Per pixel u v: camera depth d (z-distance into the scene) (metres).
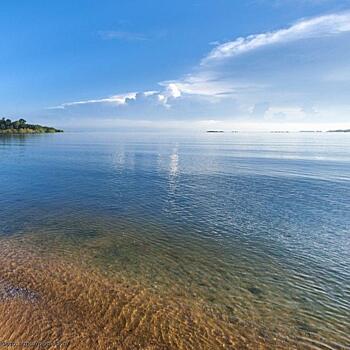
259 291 12.78
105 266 14.60
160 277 13.67
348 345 9.68
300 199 29.69
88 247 16.98
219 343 9.48
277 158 75.75
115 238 18.50
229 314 11.03
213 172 49.12
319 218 23.39
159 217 23.05
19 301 11.22
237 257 16.19
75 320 10.21
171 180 40.75
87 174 45.28
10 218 22.27
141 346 9.16
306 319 10.94
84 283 12.79
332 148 124.75
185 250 16.92
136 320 10.38
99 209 25.14
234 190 34.09
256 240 18.69
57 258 15.34
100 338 9.40
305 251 17.14
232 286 13.13
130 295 11.98
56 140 171.00
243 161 68.06
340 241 18.69
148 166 56.59
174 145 140.88
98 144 138.88
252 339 9.76
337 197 30.66
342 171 50.91
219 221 22.30
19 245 17.00
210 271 14.50
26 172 46.72
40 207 25.52
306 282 13.69
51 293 11.86
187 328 10.11
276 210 25.56
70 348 8.91
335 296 12.55
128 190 33.34
